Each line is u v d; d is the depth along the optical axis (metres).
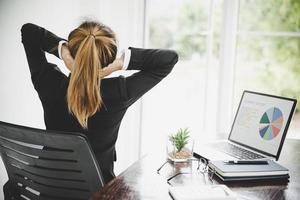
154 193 1.05
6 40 2.23
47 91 1.25
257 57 2.24
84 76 1.16
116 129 1.33
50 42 1.36
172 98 2.39
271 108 1.50
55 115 1.25
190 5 2.43
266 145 1.46
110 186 1.09
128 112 2.24
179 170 1.26
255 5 2.19
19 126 1.04
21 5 2.20
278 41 2.19
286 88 2.21
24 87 2.28
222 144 1.63
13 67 2.26
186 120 2.40
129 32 2.19
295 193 1.08
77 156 1.04
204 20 2.38
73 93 1.16
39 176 1.14
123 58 1.34
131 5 2.17
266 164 1.25
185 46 2.48
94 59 1.16
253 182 1.16
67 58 1.29
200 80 2.42
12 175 1.24
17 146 1.11
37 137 1.03
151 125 2.33
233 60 2.25
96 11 2.17
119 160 2.30
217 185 1.07
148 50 1.37
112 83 1.25
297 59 2.17
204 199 0.97
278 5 2.16
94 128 1.25
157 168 1.27
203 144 1.63
